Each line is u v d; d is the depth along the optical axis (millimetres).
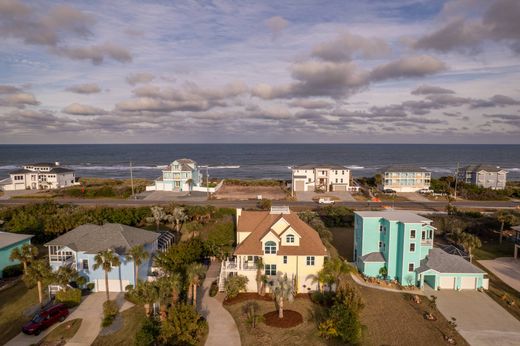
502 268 52906
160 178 116938
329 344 32406
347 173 117250
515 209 88750
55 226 59938
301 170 118750
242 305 39531
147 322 32375
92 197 100812
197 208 72625
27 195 101562
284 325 35156
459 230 62469
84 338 33062
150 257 48875
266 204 84375
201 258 53531
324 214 78125
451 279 45625
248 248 43156
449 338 33750
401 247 46219
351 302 35031
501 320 37688
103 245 44219
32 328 33312
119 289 43531
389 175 114750
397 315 38344
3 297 41031
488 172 119812
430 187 114500
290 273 43000
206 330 34312
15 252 43469
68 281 39000
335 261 40844
